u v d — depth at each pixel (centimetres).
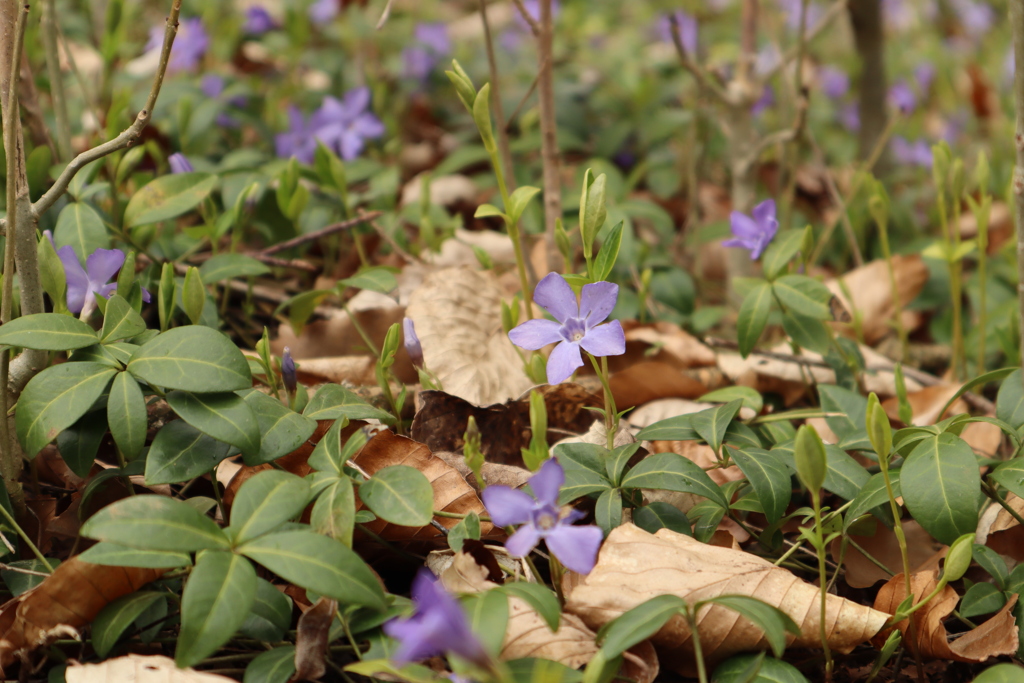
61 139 75
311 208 84
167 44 60
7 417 61
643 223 108
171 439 60
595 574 60
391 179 93
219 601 55
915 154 121
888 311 84
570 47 165
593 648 59
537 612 57
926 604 60
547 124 74
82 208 67
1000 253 97
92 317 63
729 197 120
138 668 57
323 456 60
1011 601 60
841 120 147
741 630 59
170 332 60
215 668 60
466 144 124
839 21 192
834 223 88
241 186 80
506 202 66
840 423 68
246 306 77
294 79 132
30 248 61
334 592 56
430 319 73
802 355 75
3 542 61
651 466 62
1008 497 65
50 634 58
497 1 196
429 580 52
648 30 187
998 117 145
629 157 126
